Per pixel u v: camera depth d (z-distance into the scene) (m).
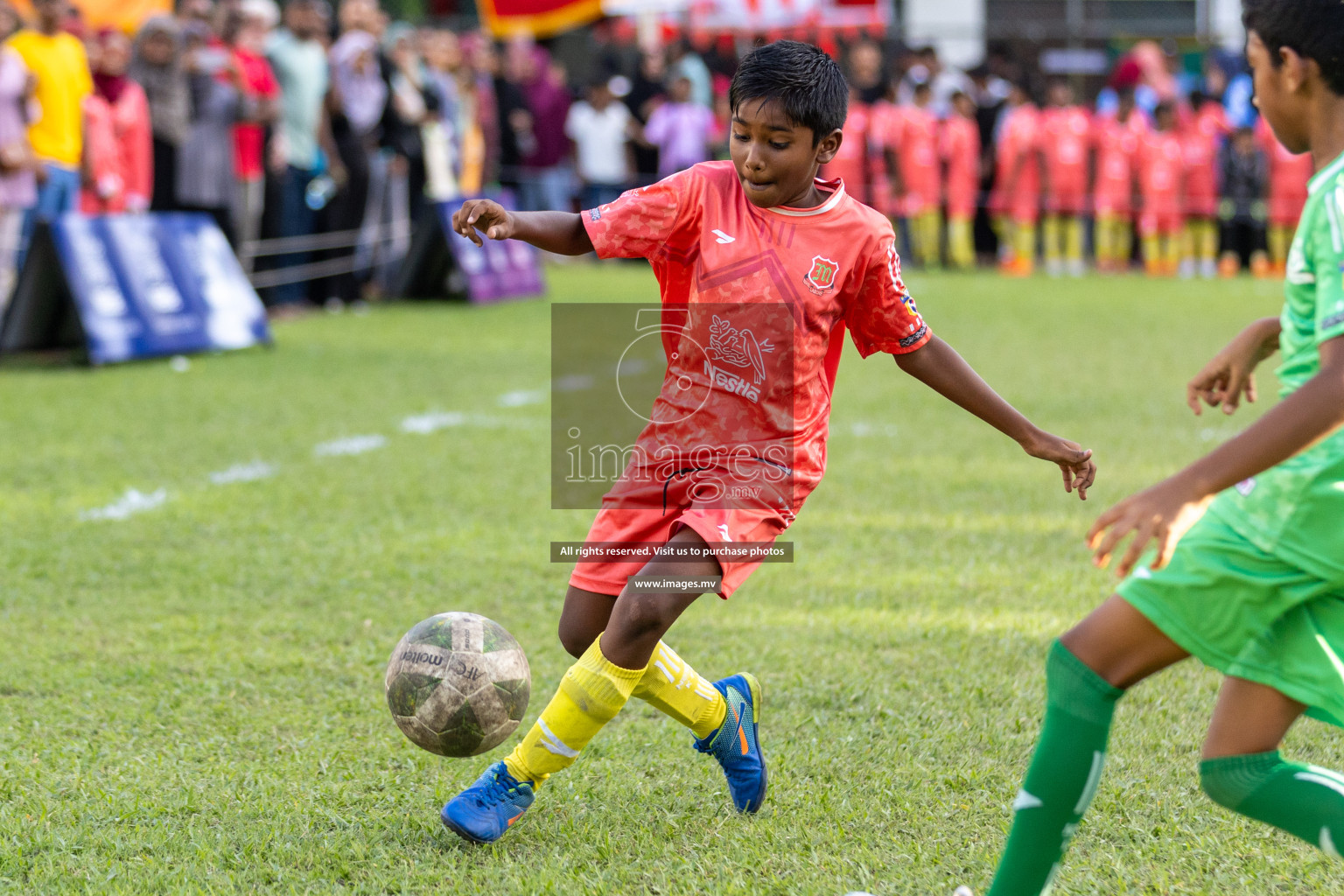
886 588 17.84
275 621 16.38
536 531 20.69
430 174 52.50
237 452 26.05
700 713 11.05
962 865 10.32
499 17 70.81
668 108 63.91
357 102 46.41
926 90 65.81
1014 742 12.71
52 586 17.69
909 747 12.66
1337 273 7.72
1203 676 14.42
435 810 11.37
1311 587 8.09
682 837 10.91
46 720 13.27
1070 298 55.62
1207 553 8.30
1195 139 68.12
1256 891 9.90
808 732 13.11
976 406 10.66
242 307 38.97
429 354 38.72
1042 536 20.48
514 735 13.06
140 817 11.13
